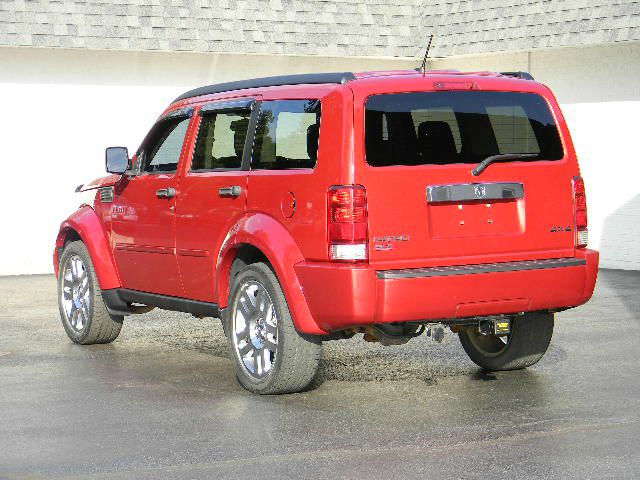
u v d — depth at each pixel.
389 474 5.46
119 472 5.57
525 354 8.09
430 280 6.83
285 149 7.32
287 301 7.12
